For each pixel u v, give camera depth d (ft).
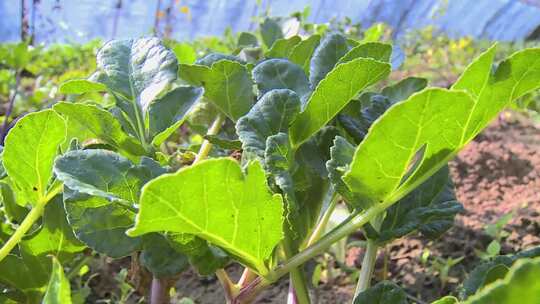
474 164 2.70
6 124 2.29
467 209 2.29
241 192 0.68
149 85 0.99
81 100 1.87
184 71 1.06
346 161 0.83
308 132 0.93
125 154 0.99
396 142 0.71
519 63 0.73
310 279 1.81
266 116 0.90
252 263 0.81
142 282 1.28
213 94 1.08
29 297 1.02
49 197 0.94
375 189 0.78
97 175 0.79
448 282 1.78
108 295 1.68
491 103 0.75
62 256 1.02
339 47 1.09
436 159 0.77
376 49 1.04
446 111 0.69
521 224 2.07
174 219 0.67
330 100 0.90
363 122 1.07
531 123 3.51
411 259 1.91
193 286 1.76
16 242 0.94
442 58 6.10
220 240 0.73
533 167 2.70
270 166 0.82
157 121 1.01
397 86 1.28
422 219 1.03
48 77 4.77
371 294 0.86
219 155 1.29
